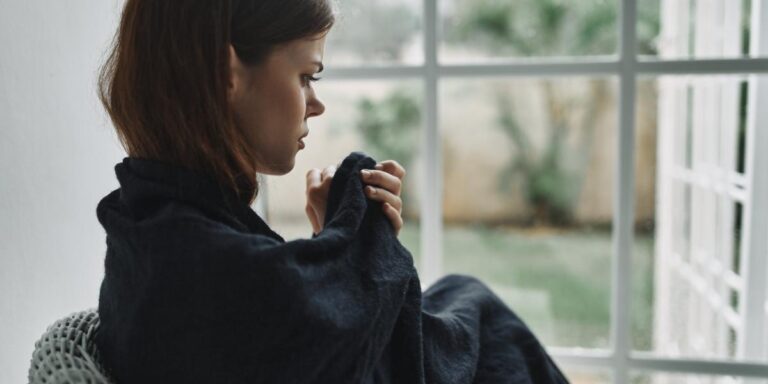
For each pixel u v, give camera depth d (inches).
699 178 60.2
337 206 23.1
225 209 21.0
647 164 129.9
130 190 21.0
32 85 26.3
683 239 70.1
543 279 156.2
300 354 18.6
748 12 42.9
